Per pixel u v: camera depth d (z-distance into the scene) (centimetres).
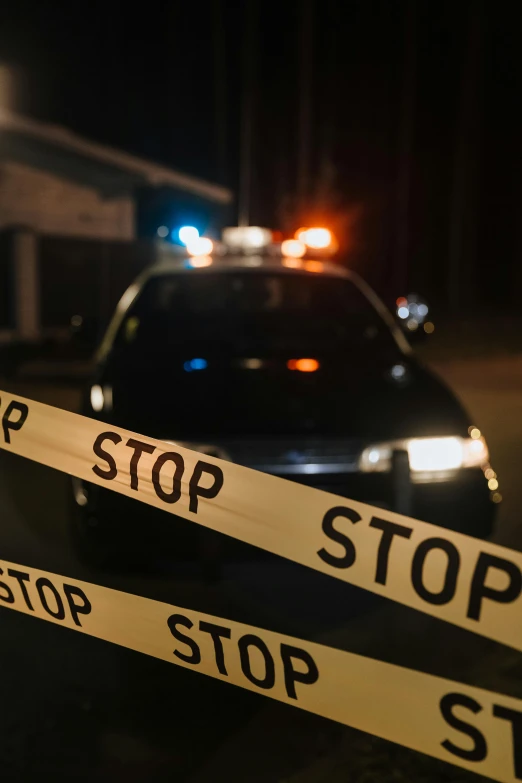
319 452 371
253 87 2188
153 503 271
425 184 2869
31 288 1305
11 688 314
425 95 2597
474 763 229
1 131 1168
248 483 257
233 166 2202
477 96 2603
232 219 2155
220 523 263
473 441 392
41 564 418
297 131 2266
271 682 254
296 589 393
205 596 384
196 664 265
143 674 326
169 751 277
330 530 247
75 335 555
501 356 1286
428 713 234
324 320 541
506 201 2941
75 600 280
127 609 273
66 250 1361
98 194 1404
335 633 355
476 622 230
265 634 252
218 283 554
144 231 1478
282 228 2245
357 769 265
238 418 385
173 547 376
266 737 285
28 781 260
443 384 451
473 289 3006
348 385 430
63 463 281
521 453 660
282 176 2269
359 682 241
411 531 236
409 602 237
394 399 413
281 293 556
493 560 226
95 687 316
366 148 2497
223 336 517
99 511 376
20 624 365
